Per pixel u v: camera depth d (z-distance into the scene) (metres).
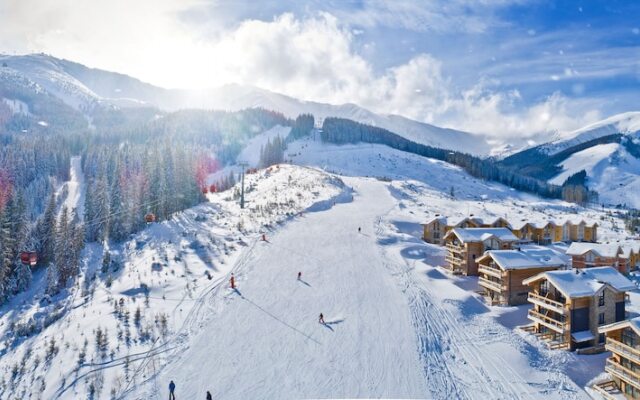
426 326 44.28
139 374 35.72
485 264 54.88
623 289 40.72
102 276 64.88
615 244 67.88
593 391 33.62
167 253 69.50
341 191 116.81
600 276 42.09
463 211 112.88
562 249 82.62
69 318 47.91
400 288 54.03
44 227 79.62
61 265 67.44
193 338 41.50
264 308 47.88
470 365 37.56
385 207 104.56
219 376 35.38
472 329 44.34
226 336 41.81
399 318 45.50
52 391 34.28
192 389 33.69
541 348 40.34
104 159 160.25
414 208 109.06
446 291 54.28
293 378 35.03
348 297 50.84
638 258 69.50
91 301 52.38
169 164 114.81
